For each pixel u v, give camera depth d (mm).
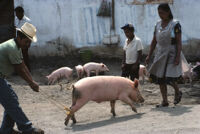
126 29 7121
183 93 8305
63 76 10055
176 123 5246
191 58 12383
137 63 7156
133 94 6262
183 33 12484
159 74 6461
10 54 4512
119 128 5250
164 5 6211
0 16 11555
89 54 12234
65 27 12742
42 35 12758
